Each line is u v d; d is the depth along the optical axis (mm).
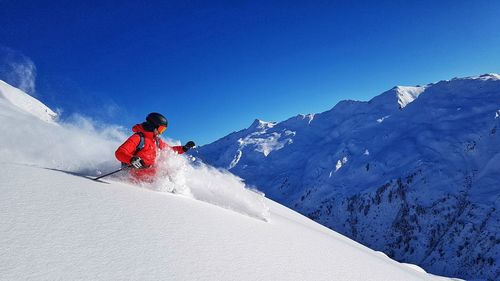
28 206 2830
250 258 3254
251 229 4465
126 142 4746
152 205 3875
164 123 4977
